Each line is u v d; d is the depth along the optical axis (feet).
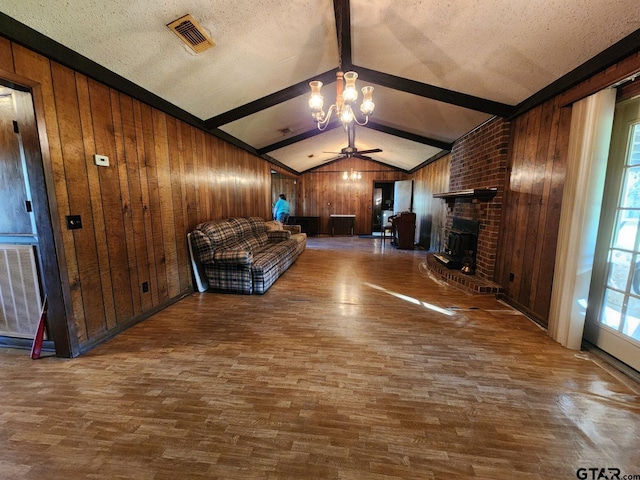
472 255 13.16
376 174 31.14
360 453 4.28
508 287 10.57
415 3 6.57
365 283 13.08
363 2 6.68
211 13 6.59
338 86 7.96
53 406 5.21
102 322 7.66
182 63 8.18
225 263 11.27
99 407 5.19
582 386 5.81
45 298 6.82
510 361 6.72
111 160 7.84
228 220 13.93
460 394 5.57
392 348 7.29
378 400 5.40
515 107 10.09
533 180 9.16
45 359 6.76
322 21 7.55
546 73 7.82
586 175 6.78
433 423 4.85
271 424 4.82
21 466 4.04
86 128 7.09
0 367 6.45
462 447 4.37
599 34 6.05
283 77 10.44
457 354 7.02
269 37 7.88
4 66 5.41
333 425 4.80
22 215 6.72
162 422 4.85
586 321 7.48
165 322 8.88
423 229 24.23
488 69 8.57
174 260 10.64
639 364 6.09
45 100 6.11
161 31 6.79
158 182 9.73
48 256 6.47
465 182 14.49
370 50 9.00
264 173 20.63
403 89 10.59
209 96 10.39
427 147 19.52
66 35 6.14
